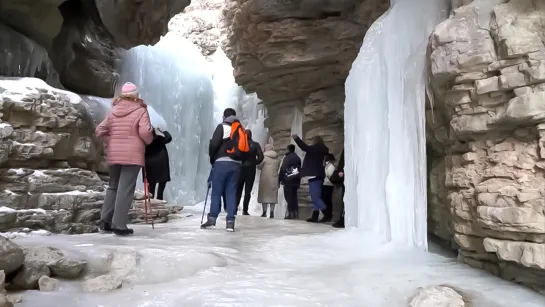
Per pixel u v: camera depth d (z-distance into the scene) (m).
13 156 6.37
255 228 8.59
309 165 10.48
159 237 6.73
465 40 4.70
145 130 6.54
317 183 10.46
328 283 4.48
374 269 4.95
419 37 6.31
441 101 5.35
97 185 7.47
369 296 4.12
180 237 6.83
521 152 4.26
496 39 4.44
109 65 14.63
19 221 6.13
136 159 6.55
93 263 4.79
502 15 4.41
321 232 7.91
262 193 12.54
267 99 16.77
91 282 4.34
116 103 6.62
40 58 10.38
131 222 8.93
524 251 3.91
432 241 6.48
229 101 22.44
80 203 6.91
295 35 13.45
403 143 6.32
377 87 7.29
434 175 6.15
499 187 4.30
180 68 20.16
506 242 4.13
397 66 6.66
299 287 4.36
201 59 22.80
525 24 4.20
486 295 3.97
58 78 11.16
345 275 4.73
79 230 6.80
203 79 21.09
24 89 6.68
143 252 5.09
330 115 14.89
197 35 25.73
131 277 4.69
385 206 6.83
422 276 4.61
